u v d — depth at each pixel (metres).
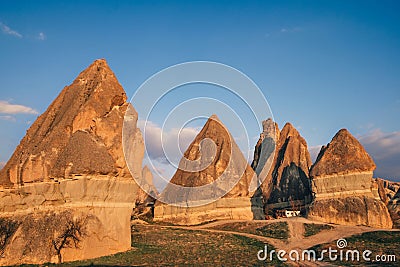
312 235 56.75
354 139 73.06
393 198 92.25
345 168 69.19
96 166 42.34
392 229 60.47
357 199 66.62
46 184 42.38
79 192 41.47
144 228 59.72
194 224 68.38
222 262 41.75
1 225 42.78
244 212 72.44
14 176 44.41
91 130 45.41
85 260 39.84
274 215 82.69
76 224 40.59
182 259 42.59
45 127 47.50
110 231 43.50
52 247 39.16
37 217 41.59
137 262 40.41
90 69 50.41
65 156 42.47
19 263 38.34
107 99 47.59
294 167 96.56
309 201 88.06
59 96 50.75
